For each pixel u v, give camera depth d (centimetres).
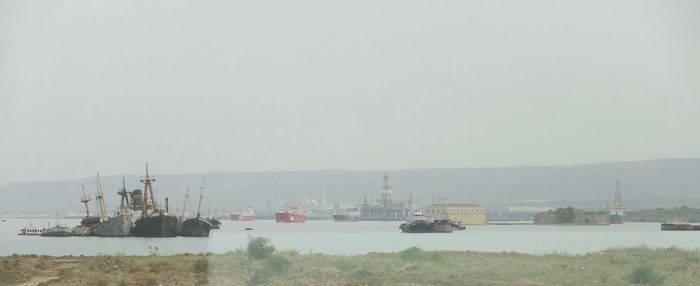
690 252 8162
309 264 6334
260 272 5856
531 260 7131
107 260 8506
